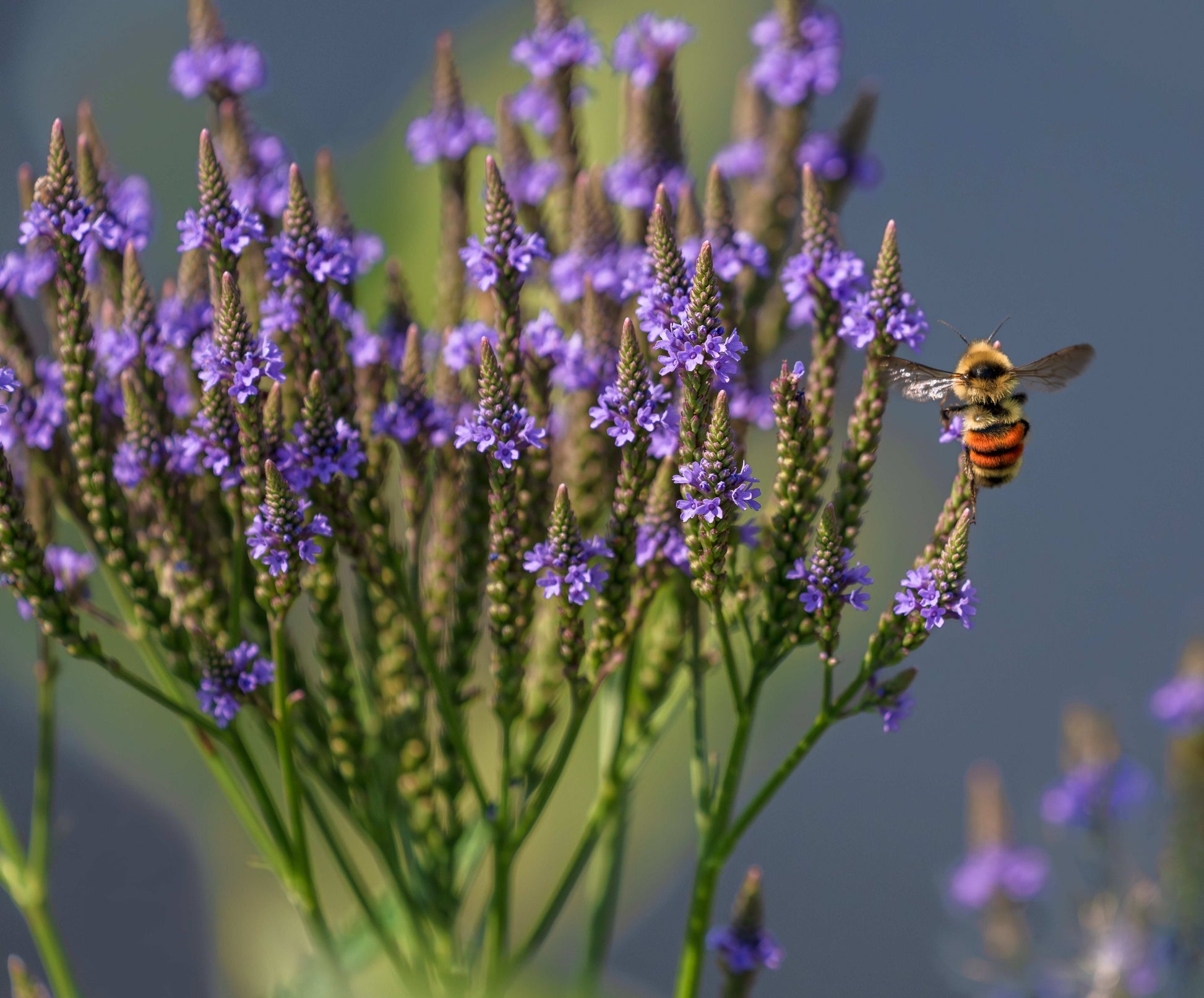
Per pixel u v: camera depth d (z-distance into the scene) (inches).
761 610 21.5
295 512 21.2
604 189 22.5
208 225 21.4
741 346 21.2
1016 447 22.3
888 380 21.6
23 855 21.9
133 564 21.5
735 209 23.0
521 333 21.7
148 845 24.4
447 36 22.4
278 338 21.8
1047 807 22.7
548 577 21.4
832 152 22.9
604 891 21.9
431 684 21.9
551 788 21.5
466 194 22.5
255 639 21.8
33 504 21.9
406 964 21.6
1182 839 22.5
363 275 22.2
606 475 21.8
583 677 21.5
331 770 21.8
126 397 21.5
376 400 21.9
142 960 24.3
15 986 21.4
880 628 21.4
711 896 21.5
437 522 21.9
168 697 21.4
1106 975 22.4
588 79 24.1
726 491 21.1
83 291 21.5
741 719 21.5
